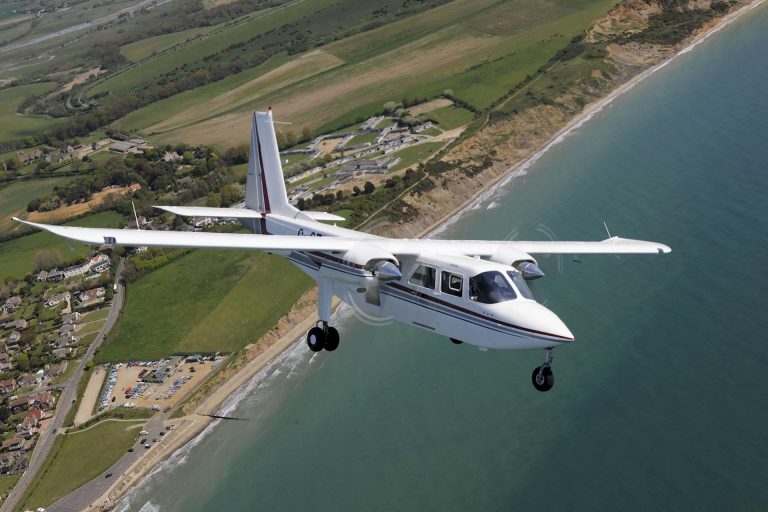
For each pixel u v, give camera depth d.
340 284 33.22
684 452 54.56
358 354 77.25
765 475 51.81
